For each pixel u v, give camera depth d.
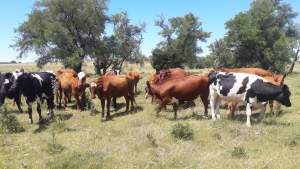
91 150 6.55
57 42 37.50
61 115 10.98
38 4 39.69
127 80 11.55
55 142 6.88
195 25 43.19
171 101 9.90
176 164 5.72
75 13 39.81
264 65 42.91
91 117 10.70
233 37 40.94
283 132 7.64
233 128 7.96
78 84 11.53
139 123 9.29
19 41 40.44
